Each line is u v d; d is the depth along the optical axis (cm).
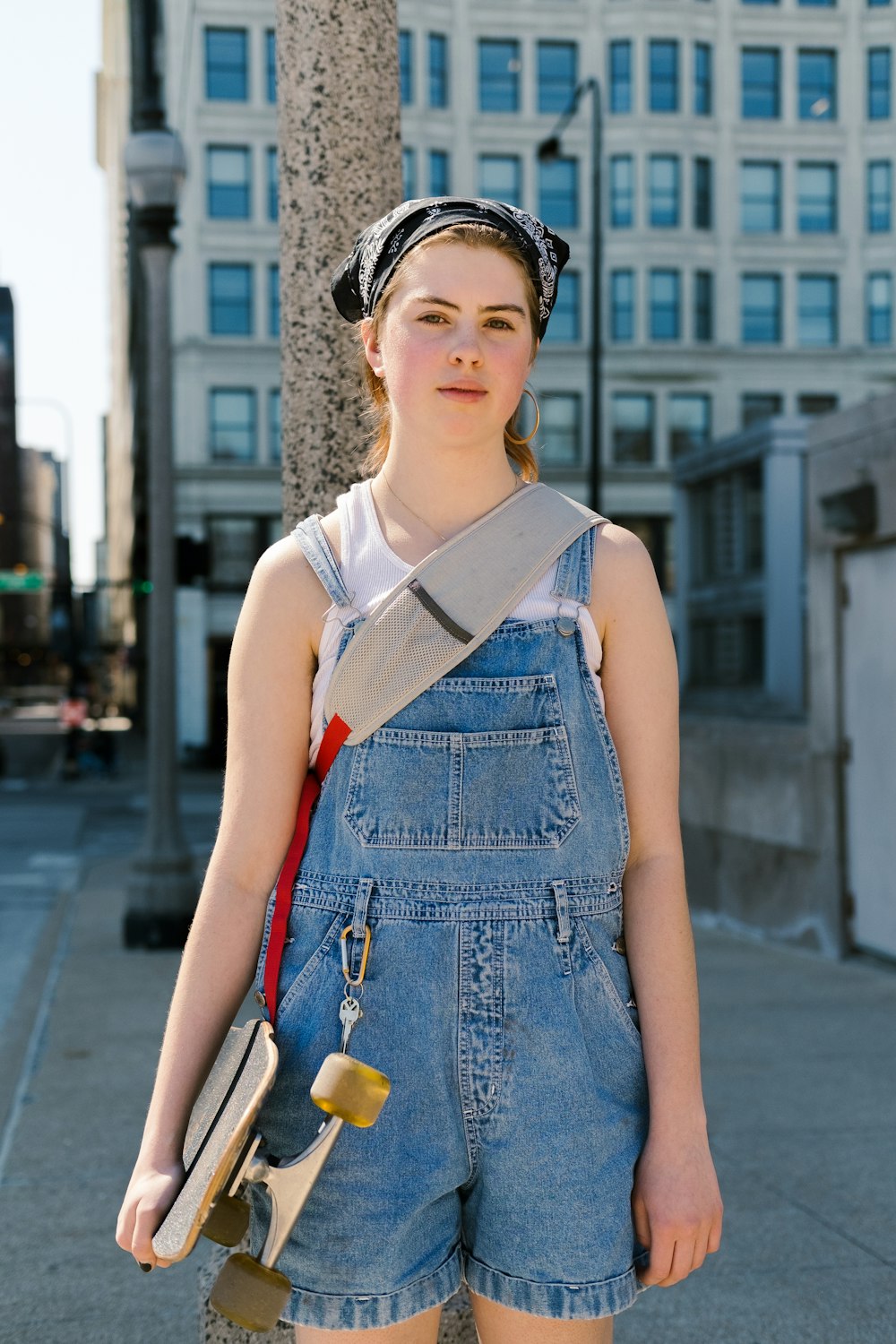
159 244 889
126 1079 543
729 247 3688
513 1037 145
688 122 3619
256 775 154
